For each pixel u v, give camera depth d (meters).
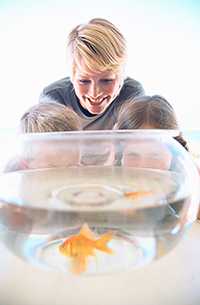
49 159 0.33
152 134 0.34
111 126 0.66
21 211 0.27
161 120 0.58
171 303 0.25
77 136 0.33
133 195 0.27
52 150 0.33
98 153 0.33
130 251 0.28
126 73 0.67
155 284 0.28
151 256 0.29
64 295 0.26
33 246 0.28
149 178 0.31
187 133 0.64
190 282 0.28
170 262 0.31
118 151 0.33
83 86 0.66
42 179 0.31
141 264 0.29
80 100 0.66
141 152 0.33
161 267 0.30
